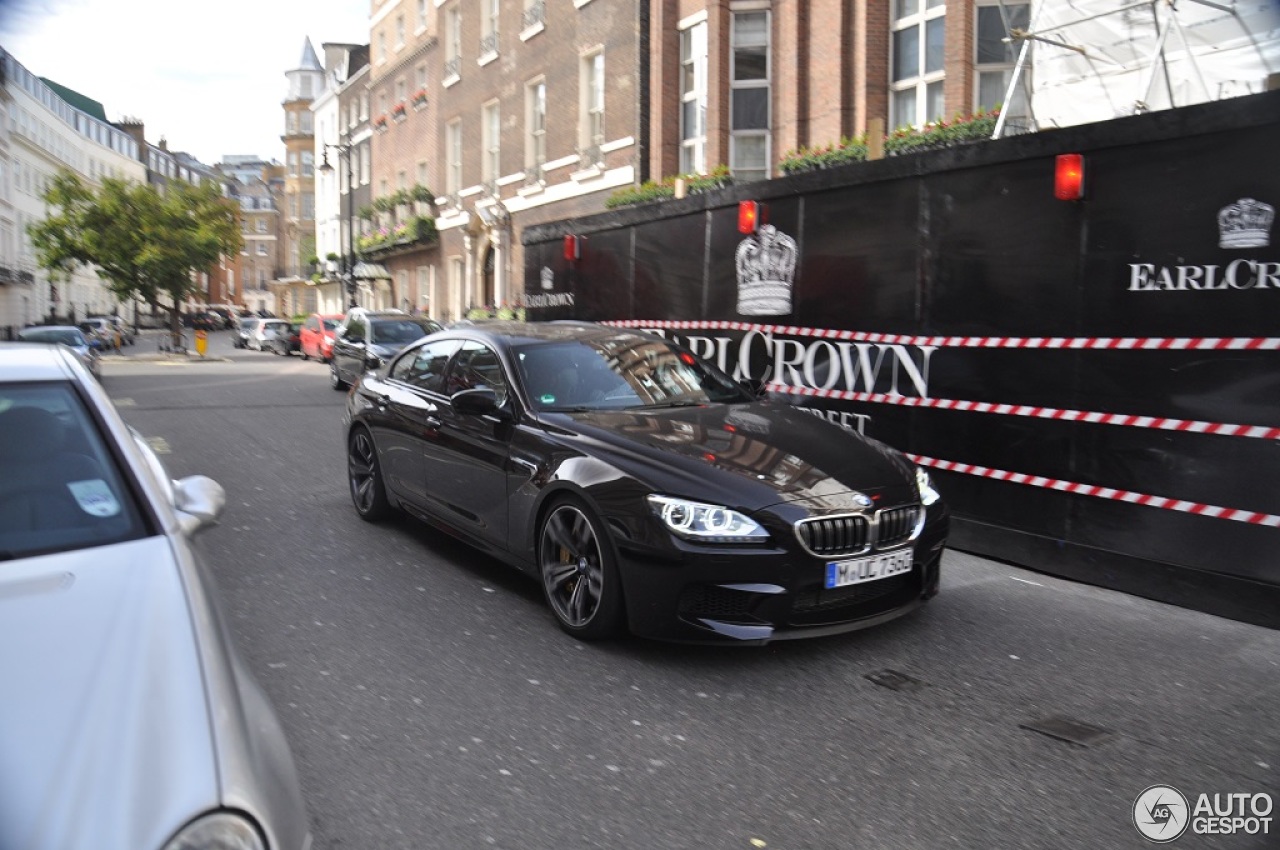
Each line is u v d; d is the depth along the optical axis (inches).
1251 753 141.1
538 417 202.4
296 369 1117.1
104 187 1572.3
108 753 71.3
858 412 272.7
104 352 1660.9
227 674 83.8
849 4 627.5
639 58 789.9
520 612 200.8
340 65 2018.9
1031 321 229.5
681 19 749.3
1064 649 182.1
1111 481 215.9
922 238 253.3
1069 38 423.2
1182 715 153.8
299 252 3011.8
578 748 140.3
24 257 2401.6
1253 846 116.8
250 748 77.5
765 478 170.4
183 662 81.5
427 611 201.0
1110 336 214.1
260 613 199.2
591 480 177.0
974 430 243.0
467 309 1218.0
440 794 126.5
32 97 2465.6
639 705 155.6
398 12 1491.1
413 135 1439.5
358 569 231.6
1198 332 199.2
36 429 111.9
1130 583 213.3
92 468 108.8
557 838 116.1
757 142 700.7
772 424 199.5
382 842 114.7
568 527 187.0
